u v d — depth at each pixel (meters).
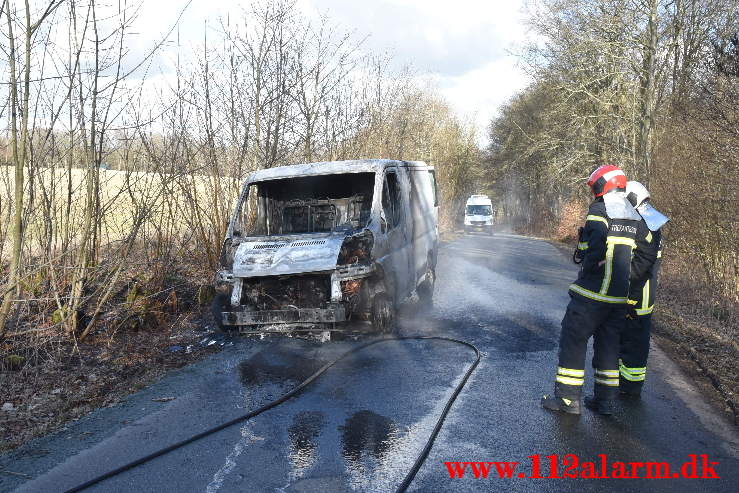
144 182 7.11
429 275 9.63
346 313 6.66
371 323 7.07
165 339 6.99
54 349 6.20
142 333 7.16
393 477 3.68
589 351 6.75
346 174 8.18
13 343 5.95
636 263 4.94
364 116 14.25
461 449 4.10
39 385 5.35
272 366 6.06
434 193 10.63
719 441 4.27
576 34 22.84
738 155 9.59
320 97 12.20
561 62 25.80
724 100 9.54
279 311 6.69
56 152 6.57
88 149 6.48
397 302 7.66
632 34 20.31
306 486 3.56
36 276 6.56
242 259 6.88
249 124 10.29
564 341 4.82
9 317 6.29
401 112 17.53
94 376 5.66
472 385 5.46
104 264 6.89
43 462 3.89
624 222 4.66
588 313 4.69
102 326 7.00
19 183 5.57
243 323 6.76
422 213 9.34
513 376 5.73
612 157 24.00
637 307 5.08
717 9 15.62
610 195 4.77
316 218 8.26
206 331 7.43
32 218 6.40
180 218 8.80
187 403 5.00
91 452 4.04
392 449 4.07
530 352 6.61
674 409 4.92
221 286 6.89
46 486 3.57
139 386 5.44
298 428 4.45
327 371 5.89
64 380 5.52
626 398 5.19
